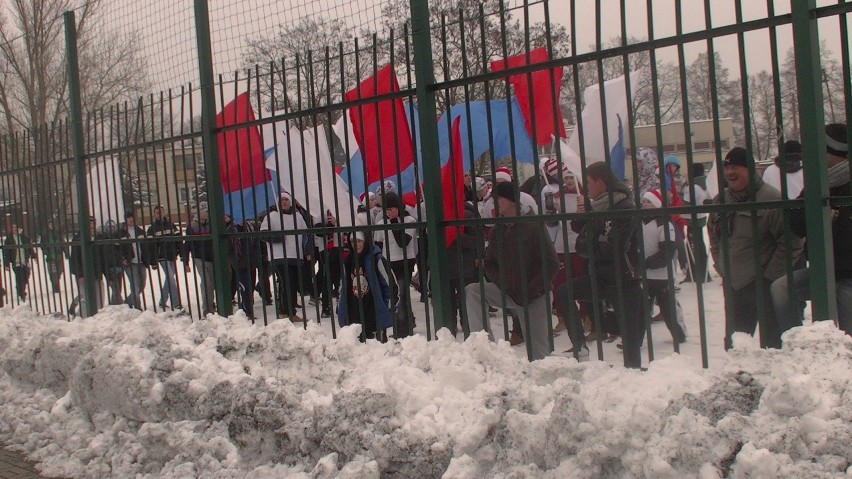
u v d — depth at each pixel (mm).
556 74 4156
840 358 2943
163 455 4285
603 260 5004
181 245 6090
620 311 3867
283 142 6020
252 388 4016
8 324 6895
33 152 8078
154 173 6344
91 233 7270
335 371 4391
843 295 4113
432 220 4391
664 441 2807
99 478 4602
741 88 3414
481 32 4121
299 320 9172
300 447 3746
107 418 4934
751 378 3023
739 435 2738
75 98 7180
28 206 8195
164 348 4766
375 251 6852
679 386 3195
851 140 3227
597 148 4992
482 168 5391
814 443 2643
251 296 5590
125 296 6902
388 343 4535
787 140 5230
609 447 2967
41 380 5809
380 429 3520
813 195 3252
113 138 6812
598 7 3768
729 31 3402
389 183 6867
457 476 3178
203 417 4254
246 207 6461
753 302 4691
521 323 6285
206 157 5773
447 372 3809
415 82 4406
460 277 4402
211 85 5746
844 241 4078
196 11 5727
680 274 10320
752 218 3449
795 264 4559
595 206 5027
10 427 5645
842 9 3158
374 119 4957
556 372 3744
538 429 3178
